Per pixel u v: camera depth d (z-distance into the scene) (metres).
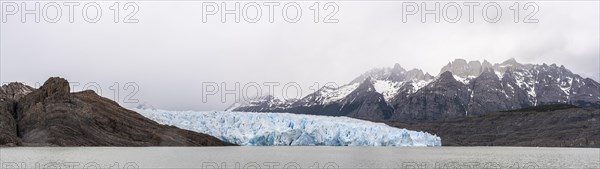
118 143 173.50
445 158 153.38
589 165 130.12
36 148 152.88
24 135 164.12
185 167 111.56
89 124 174.12
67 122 169.62
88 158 125.50
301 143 193.12
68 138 164.12
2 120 164.62
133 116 188.88
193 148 175.25
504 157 161.75
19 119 170.88
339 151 185.50
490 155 172.62
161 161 123.00
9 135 159.75
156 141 180.62
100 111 181.88
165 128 190.00
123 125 182.12
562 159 151.12
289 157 145.88
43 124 167.50
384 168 117.69
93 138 169.25
